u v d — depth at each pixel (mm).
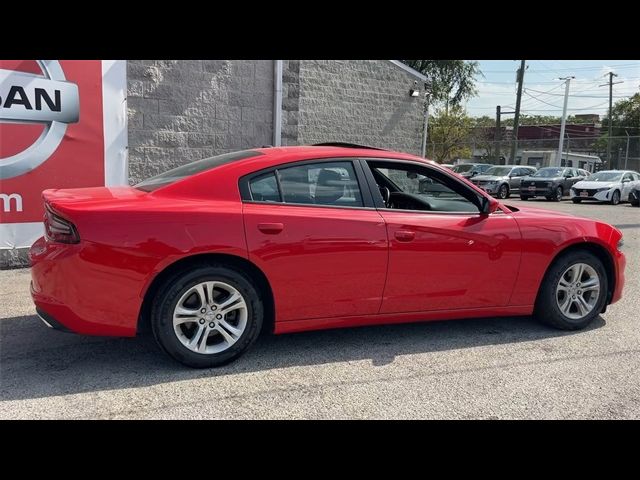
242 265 3600
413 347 4148
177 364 3666
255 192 3688
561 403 3270
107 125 6867
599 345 4285
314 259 3691
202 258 3494
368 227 3826
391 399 3264
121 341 4121
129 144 7344
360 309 3906
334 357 3902
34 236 6473
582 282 4637
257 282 3695
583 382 3574
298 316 3750
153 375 3498
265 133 8711
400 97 13023
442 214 4145
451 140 39375
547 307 4508
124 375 3492
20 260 6414
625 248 9172
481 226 4191
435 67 24203
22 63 6156
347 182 3957
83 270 3227
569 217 4613
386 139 12953
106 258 3248
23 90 6176
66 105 6504
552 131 62000
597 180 22062
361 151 4113
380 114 12703
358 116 12320
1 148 6117
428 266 4020
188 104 7801
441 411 3135
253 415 3027
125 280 3293
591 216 15469
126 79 7074
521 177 25922
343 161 3982
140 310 3381
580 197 21719
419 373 3654
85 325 3301
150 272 3326
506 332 4562
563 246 4441
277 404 3160
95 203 3359
